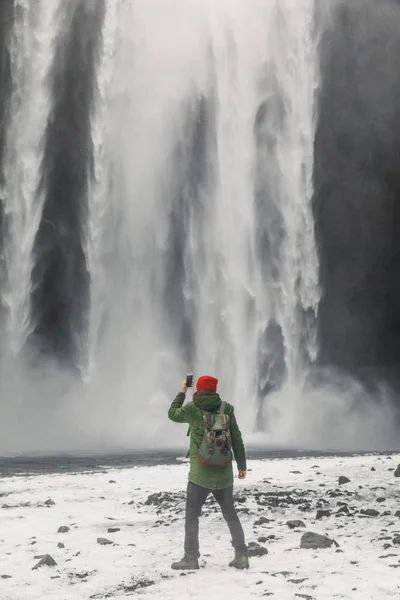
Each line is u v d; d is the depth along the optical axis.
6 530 7.93
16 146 36.06
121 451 27.94
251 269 37.41
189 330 37.03
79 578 5.63
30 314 35.69
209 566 5.94
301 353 36.78
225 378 36.53
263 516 8.47
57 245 36.22
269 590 5.06
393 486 10.57
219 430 5.86
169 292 37.19
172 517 8.49
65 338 36.06
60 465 19.89
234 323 37.00
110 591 5.25
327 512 8.27
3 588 5.35
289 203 37.88
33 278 35.84
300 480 11.75
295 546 6.63
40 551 6.68
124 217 37.16
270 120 38.38
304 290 37.28
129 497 10.67
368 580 5.25
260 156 38.16
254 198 37.84
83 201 36.69
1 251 35.47
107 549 6.70
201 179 38.12
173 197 37.81
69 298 36.22
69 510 9.45
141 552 6.53
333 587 5.08
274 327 36.94
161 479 13.00
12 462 21.34
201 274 37.44
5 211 35.66
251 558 6.17
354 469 13.12
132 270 36.97
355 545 6.62
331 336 37.69
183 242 37.59
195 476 5.88
